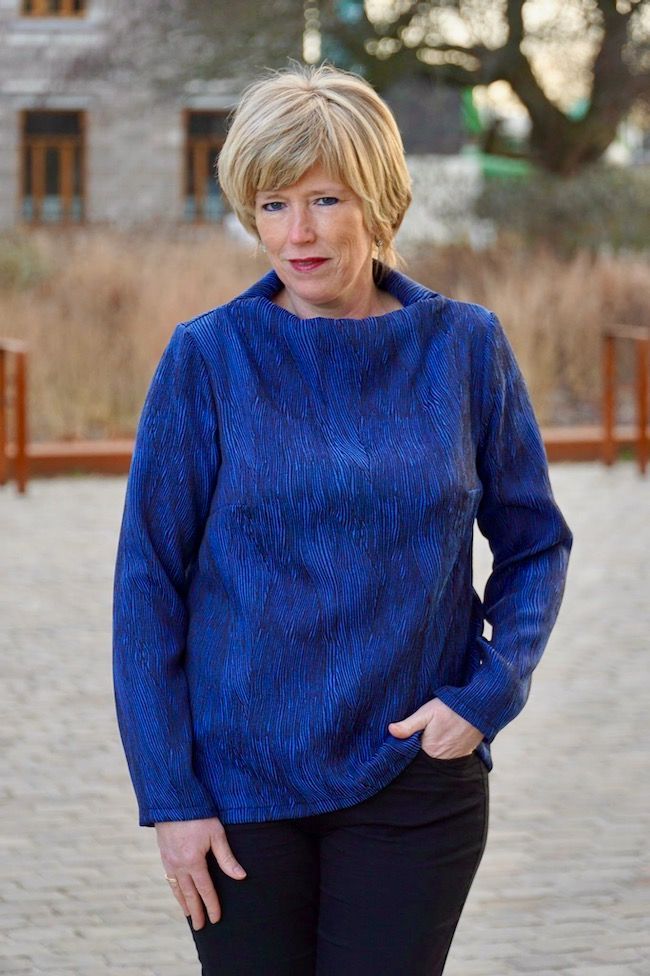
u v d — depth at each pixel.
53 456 22.31
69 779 9.52
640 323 28.58
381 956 4.09
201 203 57.81
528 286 29.28
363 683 4.03
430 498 4.05
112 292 28.72
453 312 4.29
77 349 25.45
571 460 23.70
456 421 4.17
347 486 4.03
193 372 4.17
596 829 8.65
